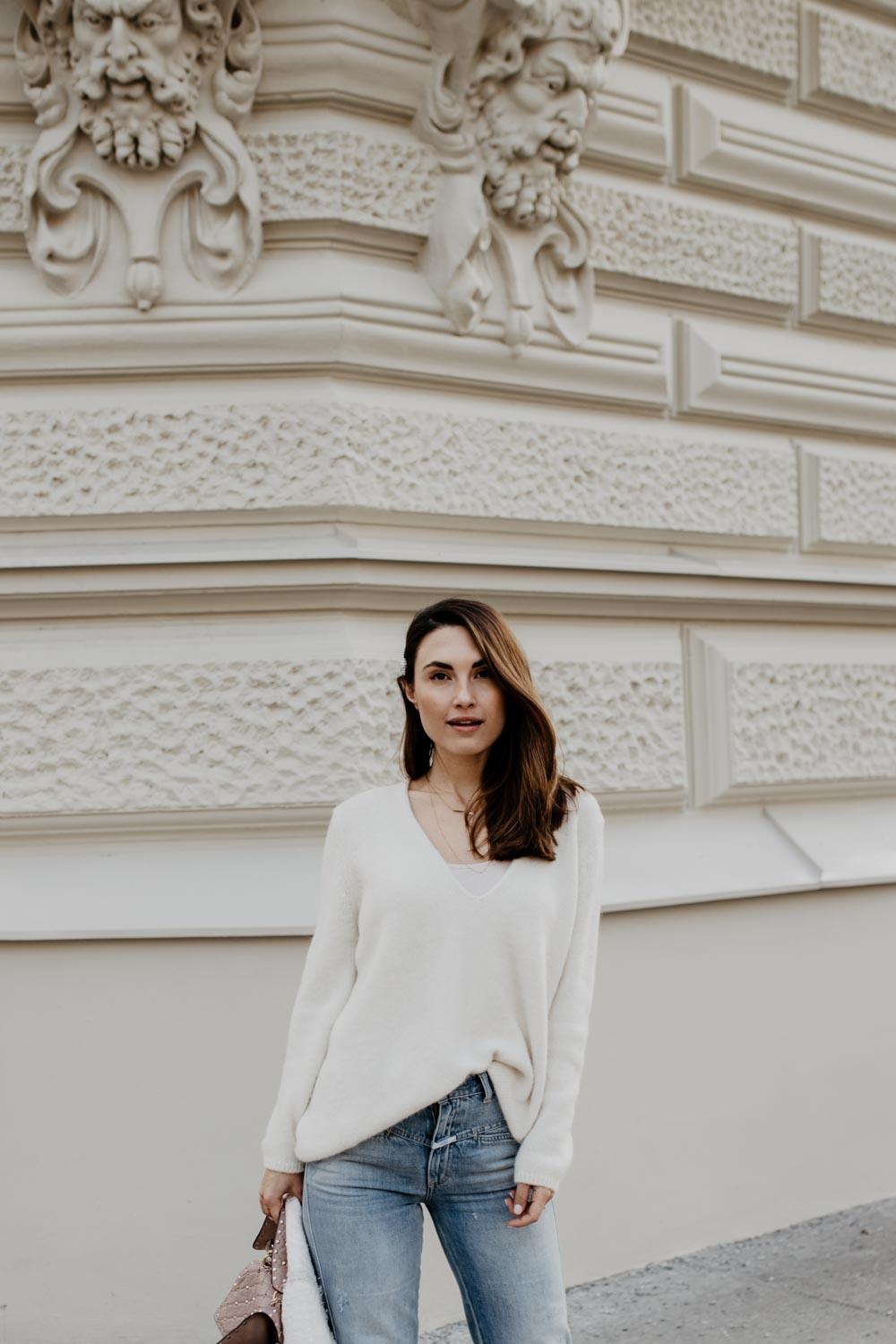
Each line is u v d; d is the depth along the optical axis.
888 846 4.41
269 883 3.35
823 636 4.43
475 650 2.22
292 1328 2.09
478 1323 2.20
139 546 3.47
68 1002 3.31
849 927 4.25
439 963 2.13
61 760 3.38
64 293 3.49
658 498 4.07
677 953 3.87
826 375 4.53
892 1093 4.31
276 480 3.47
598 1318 3.46
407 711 2.38
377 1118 2.11
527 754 2.20
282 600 3.43
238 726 3.39
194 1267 3.27
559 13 3.62
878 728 4.46
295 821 3.40
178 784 3.38
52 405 3.51
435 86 3.60
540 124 3.64
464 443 3.69
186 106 3.40
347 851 2.22
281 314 3.48
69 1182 3.30
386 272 3.61
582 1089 3.66
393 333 3.56
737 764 4.09
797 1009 4.11
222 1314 2.16
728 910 3.98
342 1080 2.14
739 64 4.35
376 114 3.62
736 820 4.17
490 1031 2.14
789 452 4.44
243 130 3.52
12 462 3.49
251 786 3.37
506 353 3.76
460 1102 2.13
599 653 3.84
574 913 2.22
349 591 3.42
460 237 3.60
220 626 3.45
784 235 4.45
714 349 4.21
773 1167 4.03
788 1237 3.98
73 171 3.46
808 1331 3.38
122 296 3.48
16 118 3.55
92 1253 3.29
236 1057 3.29
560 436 3.88
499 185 3.67
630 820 3.94
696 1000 3.89
